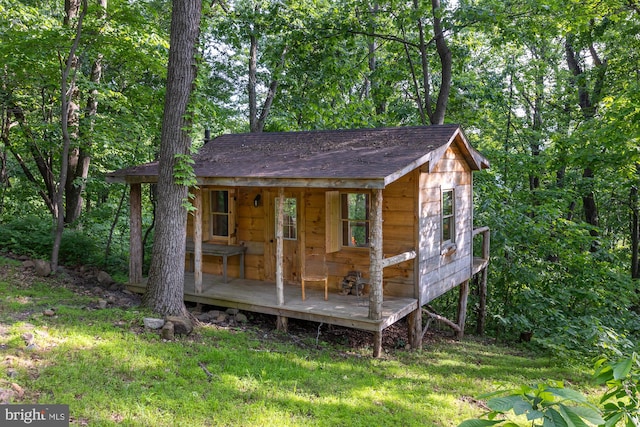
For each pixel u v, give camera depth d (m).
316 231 9.76
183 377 5.77
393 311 8.18
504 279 12.84
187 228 11.21
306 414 5.32
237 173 8.51
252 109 17.98
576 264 12.52
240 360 6.56
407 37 17.33
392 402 6.02
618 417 2.26
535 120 20.12
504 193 13.80
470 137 19.94
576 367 8.91
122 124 12.41
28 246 11.82
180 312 8.14
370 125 17.92
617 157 12.26
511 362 9.23
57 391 4.92
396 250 8.98
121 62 12.57
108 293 9.54
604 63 16.31
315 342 8.42
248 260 10.63
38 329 6.55
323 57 16.11
